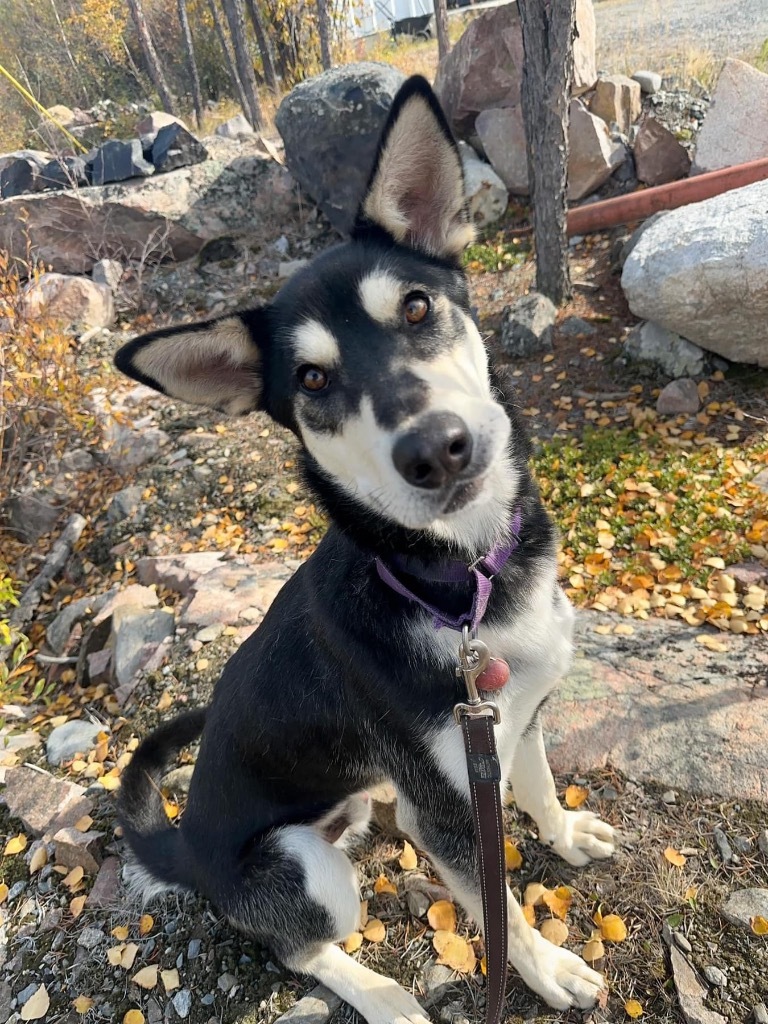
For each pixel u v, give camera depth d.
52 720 0.94
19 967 0.63
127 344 0.49
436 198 0.53
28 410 1.40
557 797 0.63
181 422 1.47
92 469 1.47
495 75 1.76
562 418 1.20
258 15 3.99
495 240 1.70
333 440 0.48
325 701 0.54
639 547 0.94
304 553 1.11
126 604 1.04
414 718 0.49
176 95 5.62
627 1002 0.51
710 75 1.94
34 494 1.44
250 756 0.58
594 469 1.07
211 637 0.92
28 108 4.94
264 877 0.56
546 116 1.27
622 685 0.72
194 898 0.65
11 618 1.22
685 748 0.65
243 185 2.05
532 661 0.51
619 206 1.51
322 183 1.87
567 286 1.42
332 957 0.57
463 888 0.51
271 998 0.57
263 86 4.59
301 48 3.77
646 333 1.23
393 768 0.53
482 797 0.45
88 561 1.28
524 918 0.53
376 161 0.52
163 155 2.08
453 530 0.48
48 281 1.77
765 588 0.83
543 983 0.52
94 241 2.00
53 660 1.07
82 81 5.97
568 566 0.94
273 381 0.53
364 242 0.53
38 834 0.74
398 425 0.41
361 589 0.51
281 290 0.54
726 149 1.49
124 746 0.83
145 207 1.97
